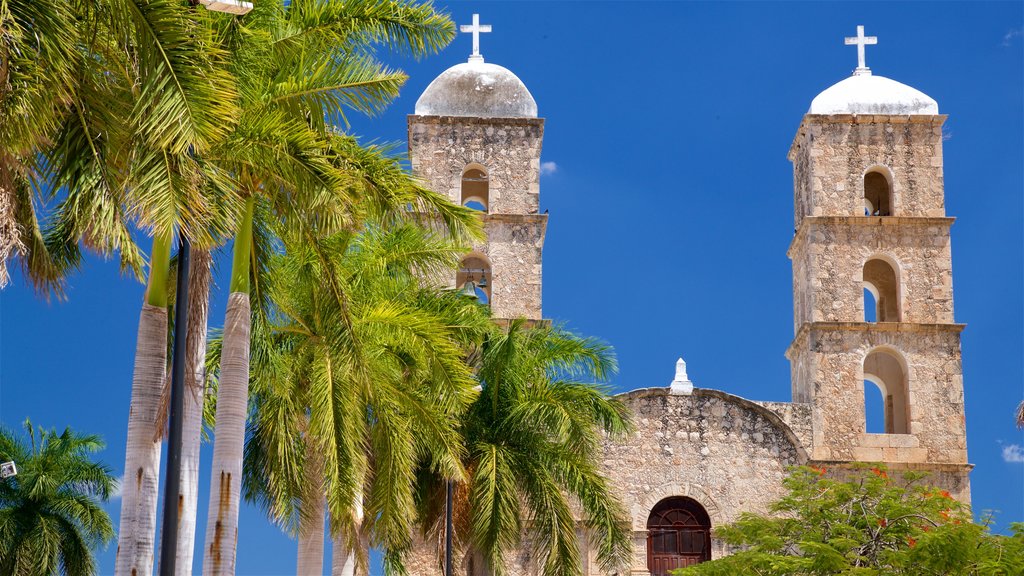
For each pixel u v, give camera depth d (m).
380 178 20.44
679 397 44.50
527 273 45.53
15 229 15.34
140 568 19.25
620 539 32.44
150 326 19.95
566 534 31.47
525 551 42.38
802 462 43.84
